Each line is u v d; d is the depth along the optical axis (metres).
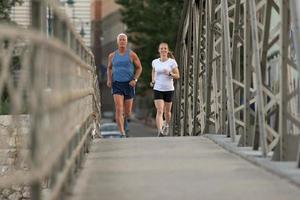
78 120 21.16
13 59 17.25
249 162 23.81
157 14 108.25
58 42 14.97
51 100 14.23
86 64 26.05
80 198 17.64
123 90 40.25
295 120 22.48
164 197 17.72
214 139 30.95
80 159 22.38
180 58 58.12
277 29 24.81
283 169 20.91
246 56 26.92
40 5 14.52
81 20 128.62
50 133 14.29
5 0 75.44
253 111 28.33
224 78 32.91
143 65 111.00
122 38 39.97
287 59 22.33
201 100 43.41
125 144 30.59
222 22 32.03
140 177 20.88
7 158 41.88
